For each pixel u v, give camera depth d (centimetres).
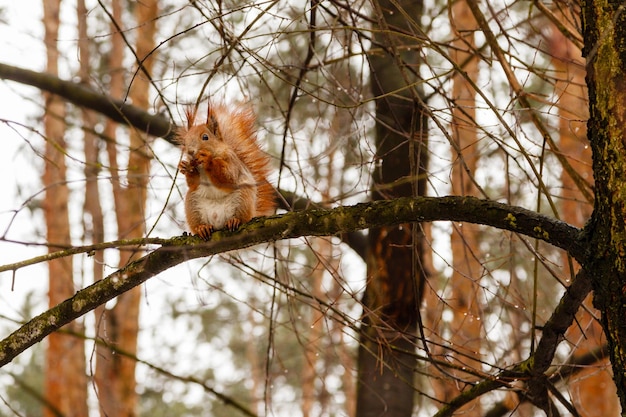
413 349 842
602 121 454
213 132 659
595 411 1352
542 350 576
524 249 1005
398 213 508
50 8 1402
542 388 611
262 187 688
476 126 606
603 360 777
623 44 453
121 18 1516
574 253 468
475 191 1167
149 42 1529
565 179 1049
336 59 725
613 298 444
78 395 1717
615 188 445
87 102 1012
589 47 469
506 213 485
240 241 544
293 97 701
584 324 998
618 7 458
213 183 634
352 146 815
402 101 820
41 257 540
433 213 500
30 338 565
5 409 1684
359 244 934
